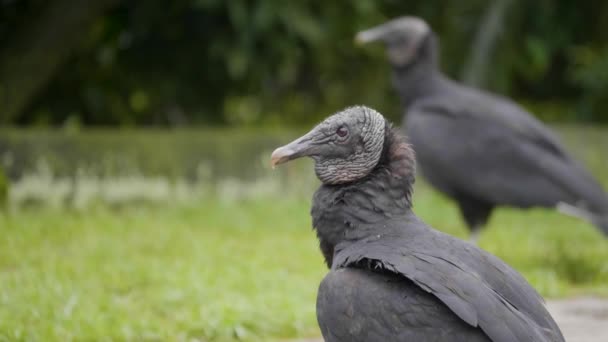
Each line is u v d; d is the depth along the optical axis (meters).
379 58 17.62
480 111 10.82
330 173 5.68
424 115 11.07
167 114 17.77
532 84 20.20
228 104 18.50
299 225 12.46
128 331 7.24
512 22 16.34
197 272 9.17
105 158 13.55
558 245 11.59
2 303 7.73
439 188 11.07
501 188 10.60
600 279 10.36
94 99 17.14
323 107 18.47
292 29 15.59
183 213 13.05
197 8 15.96
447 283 4.84
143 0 16.09
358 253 5.21
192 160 14.16
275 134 14.69
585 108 18.92
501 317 4.74
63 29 15.06
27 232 10.85
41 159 13.13
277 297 8.45
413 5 17.39
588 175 10.77
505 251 11.38
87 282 8.67
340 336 4.92
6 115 15.05
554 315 8.62
